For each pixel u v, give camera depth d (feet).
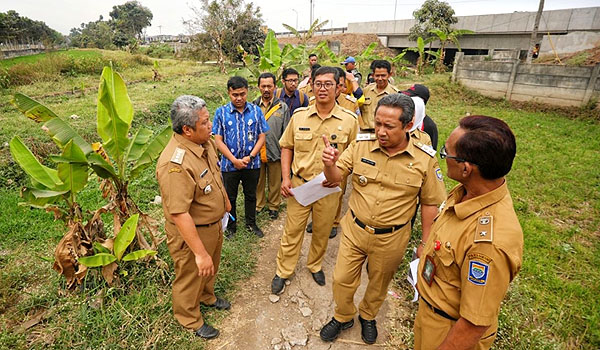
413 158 6.22
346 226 7.13
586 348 7.72
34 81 36.09
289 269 9.26
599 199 15.14
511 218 3.85
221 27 63.62
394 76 50.26
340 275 7.06
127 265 8.92
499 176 3.79
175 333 7.41
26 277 8.90
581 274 10.18
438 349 4.30
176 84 38.81
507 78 35.68
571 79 31.48
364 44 84.38
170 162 6.11
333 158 6.22
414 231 11.88
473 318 3.88
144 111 24.62
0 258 9.51
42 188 8.25
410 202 6.45
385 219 6.39
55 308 7.77
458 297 4.38
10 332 7.25
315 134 8.32
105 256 7.77
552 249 11.46
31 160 8.02
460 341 4.07
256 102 13.14
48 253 9.94
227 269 9.66
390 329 8.14
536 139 23.90
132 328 7.27
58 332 7.19
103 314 7.45
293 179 8.95
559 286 9.53
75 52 69.15
